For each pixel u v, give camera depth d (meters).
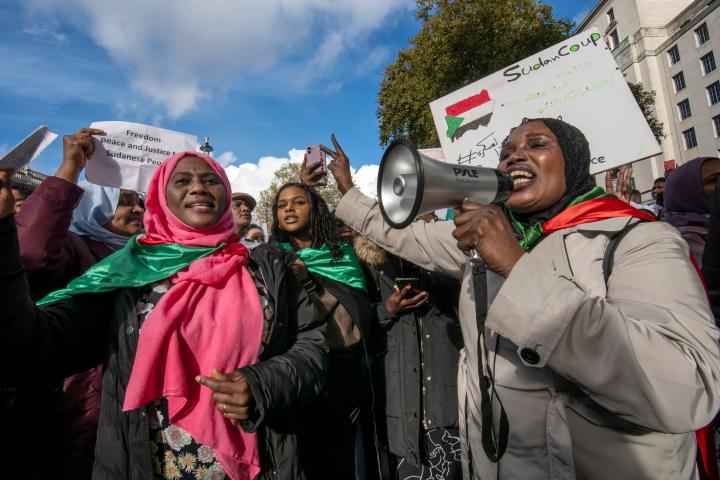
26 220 1.70
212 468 1.33
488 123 2.22
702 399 0.88
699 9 27.62
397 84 14.25
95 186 2.49
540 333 0.92
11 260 1.11
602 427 1.03
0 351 1.16
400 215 0.99
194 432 1.31
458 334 2.19
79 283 1.42
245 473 1.35
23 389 1.62
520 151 1.31
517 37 12.68
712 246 1.57
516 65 2.20
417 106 13.31
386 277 2.38
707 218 2.19
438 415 2.06
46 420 1.73
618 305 0.99
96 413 1.85
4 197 1.11
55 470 1.75
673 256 1.00
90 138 1.90
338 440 2.24
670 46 29.80
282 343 1.55
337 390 2.25
